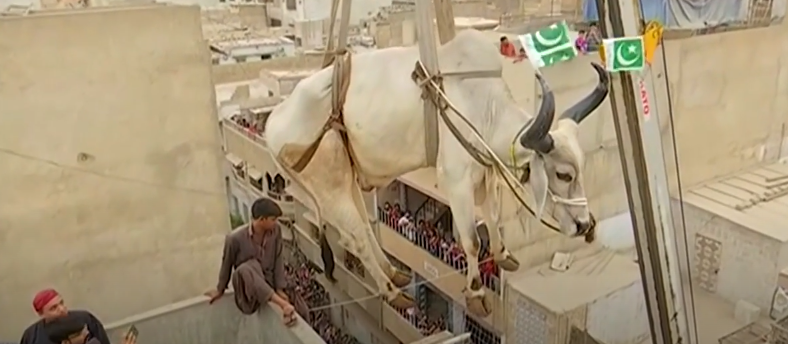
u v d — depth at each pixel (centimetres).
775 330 691
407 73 267
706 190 797
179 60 490
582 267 799
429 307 955
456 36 274
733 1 675
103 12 460
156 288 517
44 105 453
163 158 500
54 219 472
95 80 466
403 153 273
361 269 855
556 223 264
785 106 833
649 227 254
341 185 284
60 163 466
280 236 466
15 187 455
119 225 495
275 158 282
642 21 229
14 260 464
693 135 750
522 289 778
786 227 729
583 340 746
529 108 587
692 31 677
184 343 460
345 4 270
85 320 387
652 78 242
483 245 669
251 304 442
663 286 267
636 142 238
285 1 1338
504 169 260
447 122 258
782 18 757
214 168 521
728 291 768
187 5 487
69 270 484
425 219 956
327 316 969
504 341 818
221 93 1076
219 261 536
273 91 985
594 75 627
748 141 816
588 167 716
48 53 448
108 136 478
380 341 923
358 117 266
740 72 765
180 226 516
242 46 1144
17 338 471
